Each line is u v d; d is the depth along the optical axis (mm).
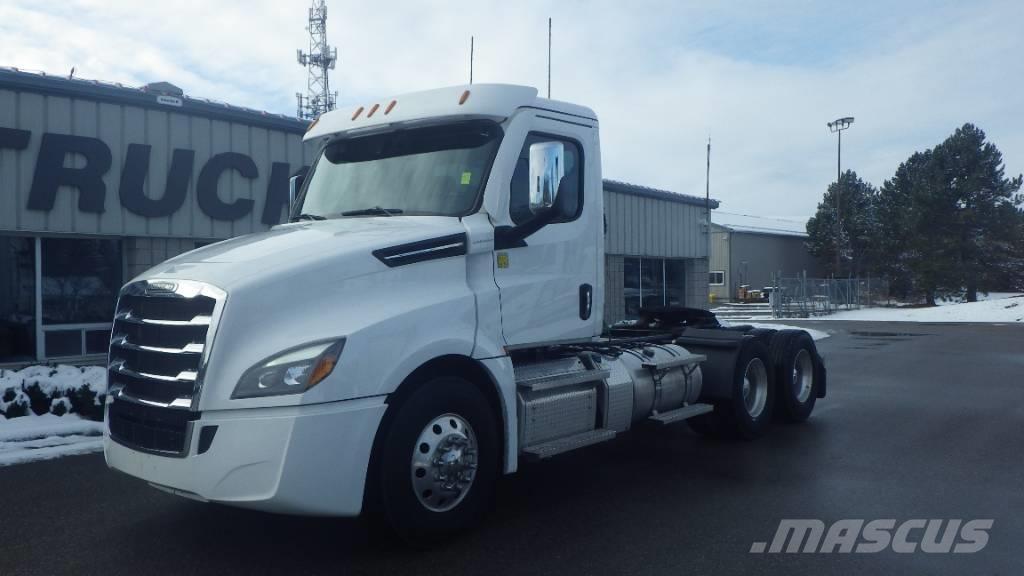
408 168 5754
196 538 5191
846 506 5879
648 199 22062
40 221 11219
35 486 6488
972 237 48375
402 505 4672
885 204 57156
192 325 4387
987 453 7637
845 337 23969
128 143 11984
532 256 5691
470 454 5055
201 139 12797
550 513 5719
